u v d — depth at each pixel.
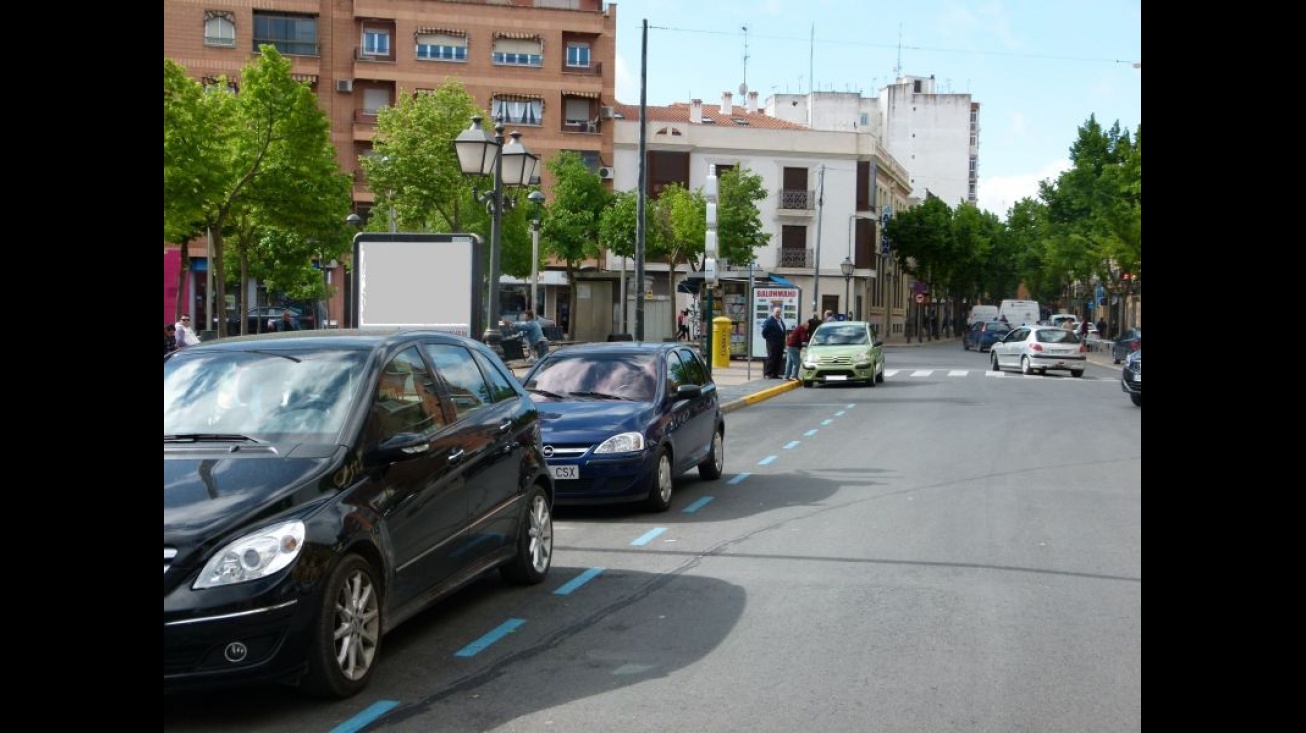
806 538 9.96
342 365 6.60
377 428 6.33
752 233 60.03
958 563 8.84
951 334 102.56
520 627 6.99
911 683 5.83
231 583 5.12
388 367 6.75
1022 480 13.60
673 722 5.27
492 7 62.91
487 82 62.94
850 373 31.66
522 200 49.50
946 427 20.42
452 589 6.89
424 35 62.16
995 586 8.04
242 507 5.38
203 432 6.17
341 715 5.39
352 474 5.95
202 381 6.54
